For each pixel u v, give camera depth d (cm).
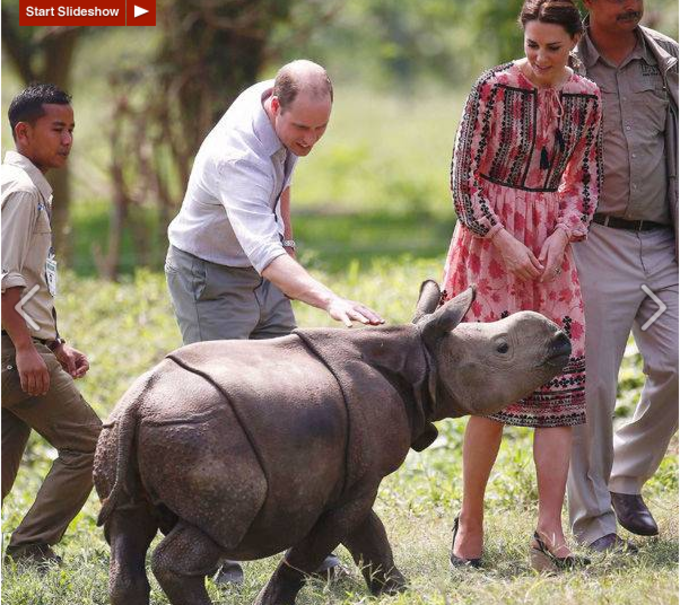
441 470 2259
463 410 1464
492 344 1462
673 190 1794
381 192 8094
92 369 2959
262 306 1733
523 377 1462
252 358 1375
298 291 1468
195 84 4303
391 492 2056
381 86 12388
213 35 4316
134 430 1323
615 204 1773
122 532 1370
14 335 1691
